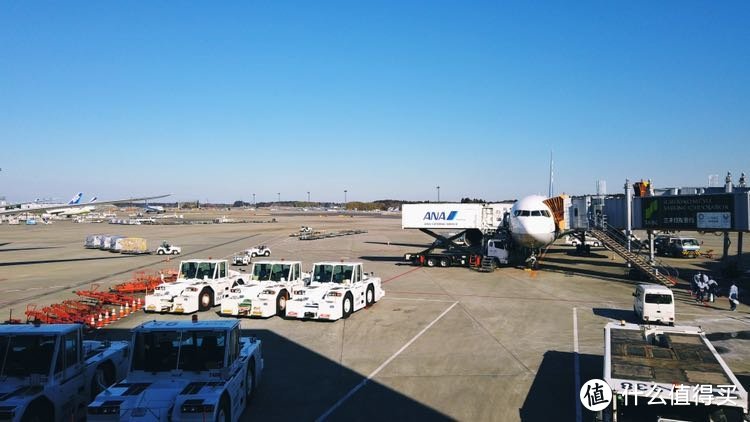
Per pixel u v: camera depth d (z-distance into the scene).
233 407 12.72
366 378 17.34
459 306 29.89
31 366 11.83
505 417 14.05
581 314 27.52
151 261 53.84
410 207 52.72
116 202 68.38
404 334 23.33
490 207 50.59
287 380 17.14
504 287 36.84
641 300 25.50
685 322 25.45
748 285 37.00
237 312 26.41
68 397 12.24
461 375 17.64
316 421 13.78
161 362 12.55
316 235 88.12
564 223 45.78
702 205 36.47
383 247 70.00
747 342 21.69
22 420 10.71
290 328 24.56
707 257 55.12
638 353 13.56
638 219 40.94
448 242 51.56
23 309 29.39
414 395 15.76
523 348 20.98
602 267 48.06
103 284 38.56
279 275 29.05
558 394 15.80
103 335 23.34
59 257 58.34
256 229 115.12
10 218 173.62
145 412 11.00
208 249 67.12
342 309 25.94
